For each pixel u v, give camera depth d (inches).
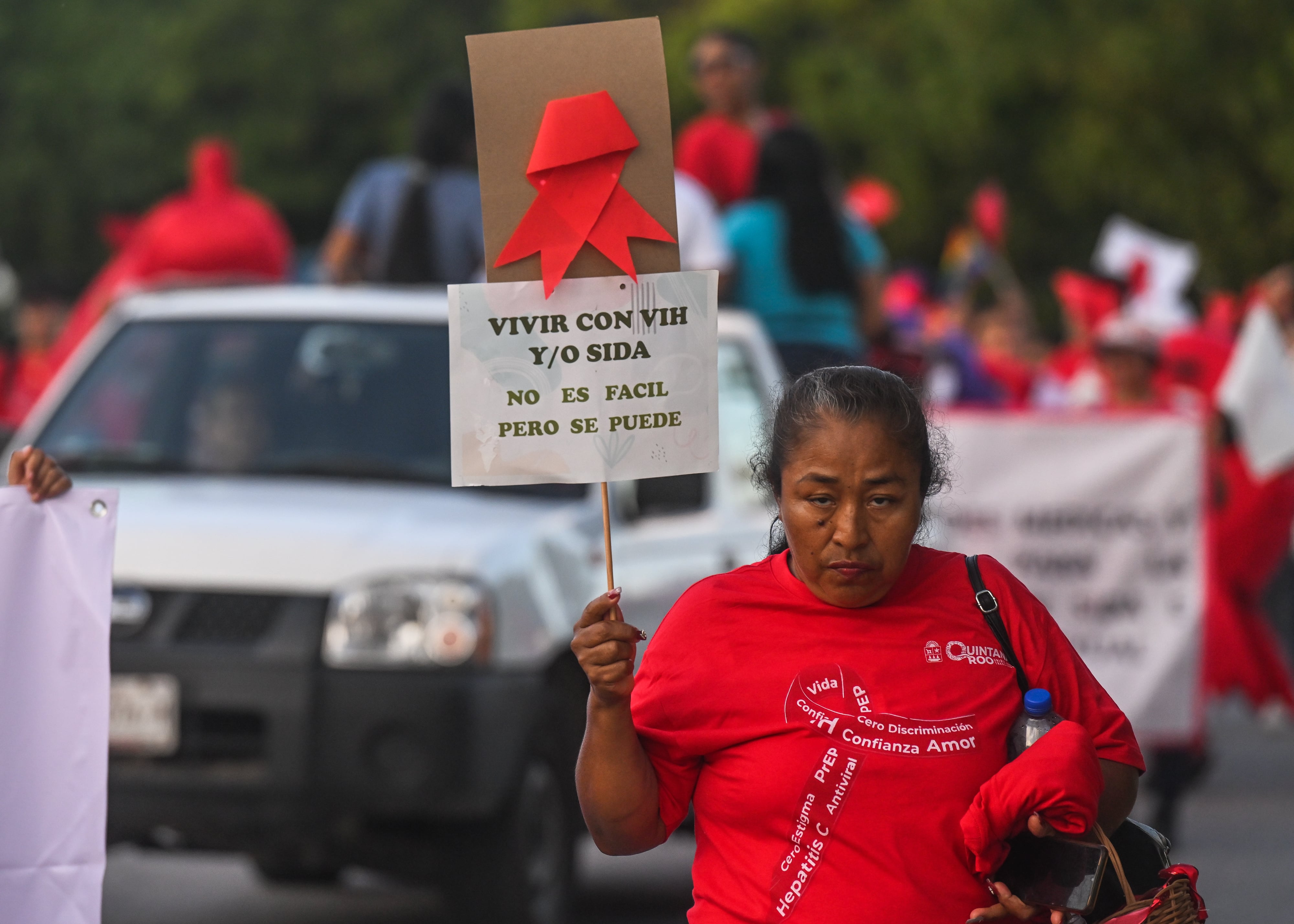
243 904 454.9
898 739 191.5
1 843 231.5
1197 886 478.6
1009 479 576.1
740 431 454.9
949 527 574.2
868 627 195.2
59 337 773.9
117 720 352.2
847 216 556.1
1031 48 1355.8
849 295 537.3
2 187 2022.6
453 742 351.6
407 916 441.7
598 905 454.9
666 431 204.4
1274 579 846.5
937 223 1627.7
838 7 1728.6
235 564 359.6
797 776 191.5
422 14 2129.7
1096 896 192.1
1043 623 199.9
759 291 529.3
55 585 234.8
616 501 420.5
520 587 372.5
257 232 666.8
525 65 202.1
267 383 432.5
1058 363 939.3
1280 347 630.5
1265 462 625.3
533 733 374.0
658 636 200.5
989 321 983.0
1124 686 568.7
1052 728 191.8
